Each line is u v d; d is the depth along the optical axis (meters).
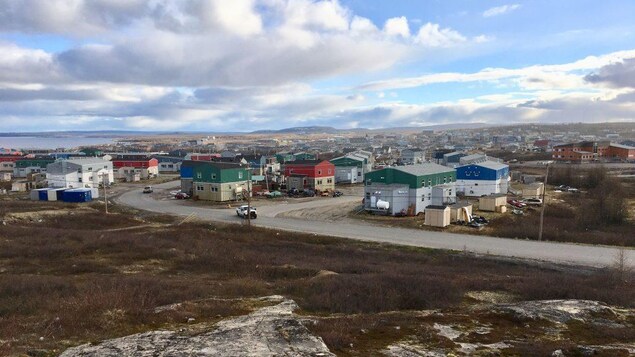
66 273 20.50
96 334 10.56
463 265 25.39
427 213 38.31
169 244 28.11
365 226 38.62
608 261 26.16
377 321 12.15
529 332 11.48
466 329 11.62
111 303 13.29
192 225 38.00
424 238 33.50
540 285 18.02
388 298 15.55
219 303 13.92
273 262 24.25
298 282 18.66
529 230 34.81
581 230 36.31
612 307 14.43
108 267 21.77
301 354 8.02
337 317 12.87
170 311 12.49
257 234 34.56
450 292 16.70
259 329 9.39
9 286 16.27
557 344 10.20
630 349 9.81
